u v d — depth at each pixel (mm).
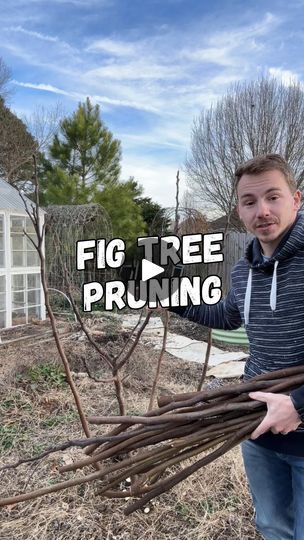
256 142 15703
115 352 4629
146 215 14875
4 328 6312
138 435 1359
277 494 1530
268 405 1167
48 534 1971
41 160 14023
